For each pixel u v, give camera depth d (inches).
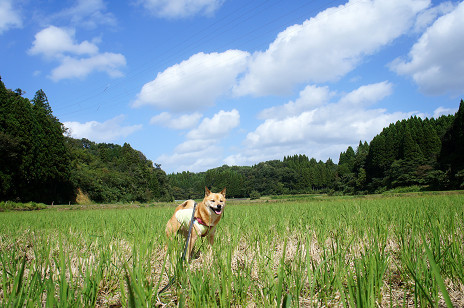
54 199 1861.5
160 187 3722.9
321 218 285.0
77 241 215.0
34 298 96.3
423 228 181.5
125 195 2667.3
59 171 1840.6
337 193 3494.1
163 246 198.4
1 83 1562.5
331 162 5856.3
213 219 197.8
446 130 2400.3
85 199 2166.6
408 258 127.4
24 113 1605.6
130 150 3681.1
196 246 192.5
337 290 119.5
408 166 2497.5
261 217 353.7
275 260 164.4
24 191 1620.3
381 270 116.6
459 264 120.6
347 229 228.1
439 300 110.3
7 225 372.5
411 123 3380.9
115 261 158.9
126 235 227.3
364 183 3083.2
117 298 129.3
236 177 5265.8
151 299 102.8
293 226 272.2
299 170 5324.8
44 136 1758.1
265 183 5162.4
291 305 98.9
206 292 108.6
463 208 338.0
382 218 257.0
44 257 142.9
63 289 91.4
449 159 2187.5
